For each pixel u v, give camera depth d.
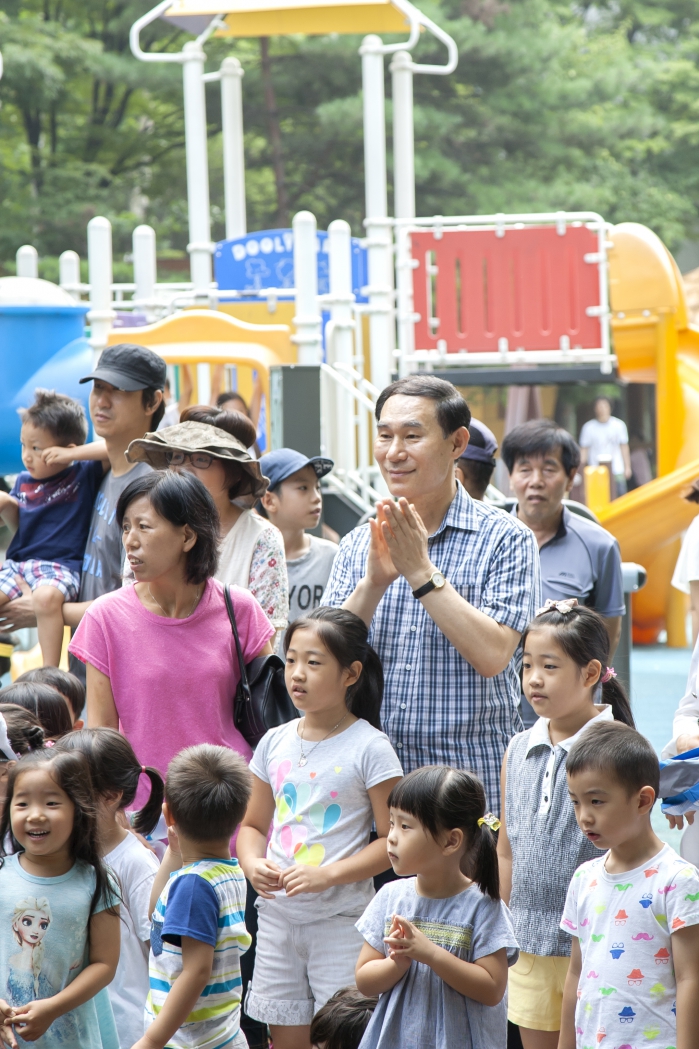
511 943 5.91
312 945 6.95
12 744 6.90
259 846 7.19
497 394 30.84
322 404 17.28
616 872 5.93
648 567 22.98
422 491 6.95
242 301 20.97
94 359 16.61
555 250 21.17
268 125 48.34
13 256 44.62
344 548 7.62
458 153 47.69
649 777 5.84
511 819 6.85
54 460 9.95
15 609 9.73
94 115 50.66
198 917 6.06
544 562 9.80
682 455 21.88
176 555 7.25
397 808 5.96
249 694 7.43
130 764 6.73
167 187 49.41
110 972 6.21
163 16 23.12
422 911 6.01
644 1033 5.67
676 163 52.84
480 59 46.22
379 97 22.25
